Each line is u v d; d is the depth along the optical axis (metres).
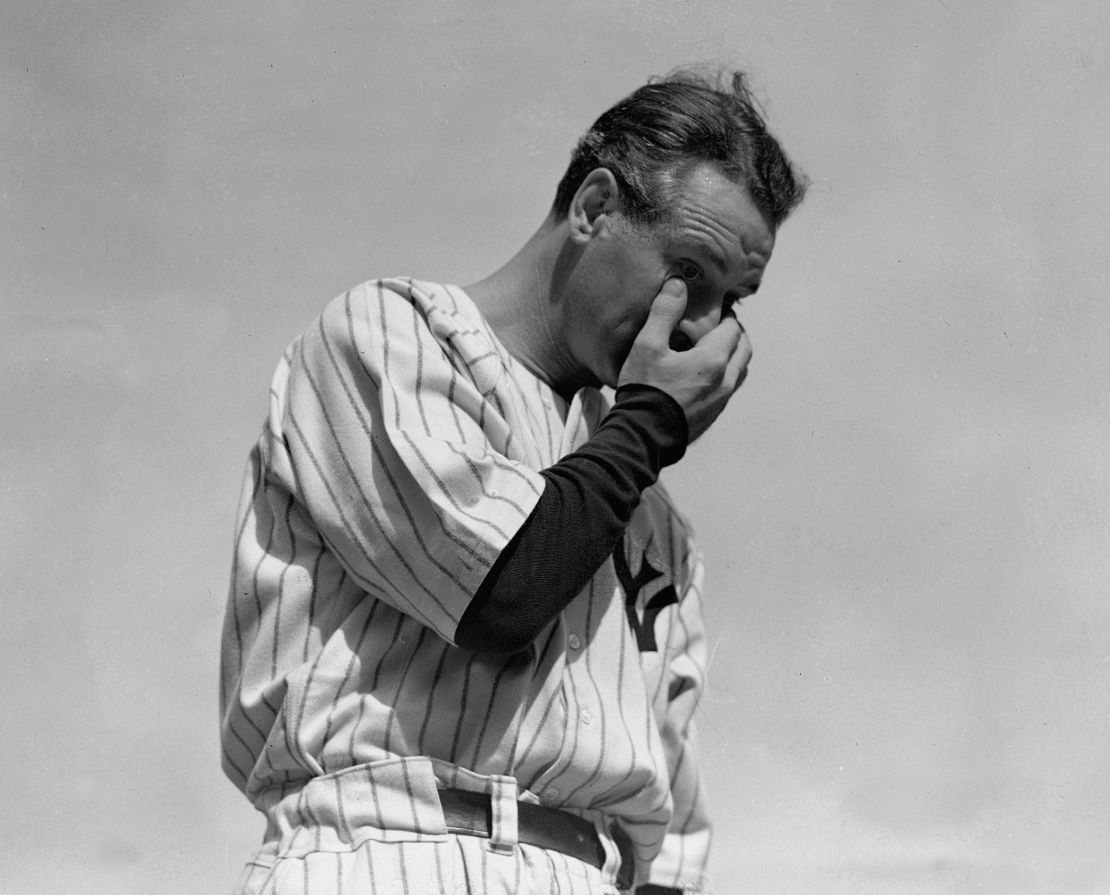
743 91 2.36
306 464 1.87
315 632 1.87
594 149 2.11
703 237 2.02
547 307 2.10
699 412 1.98
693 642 2.26
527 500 1.77
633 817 1.96
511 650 1.75
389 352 1.89
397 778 1.75
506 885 1.73
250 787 1.88
